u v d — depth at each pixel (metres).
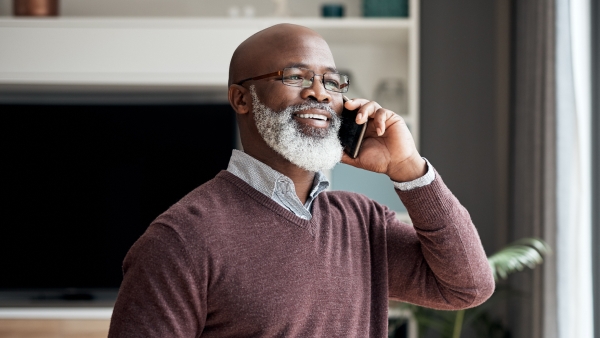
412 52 2.96
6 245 3.21
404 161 1.30
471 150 3.24
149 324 1.06
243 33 2.99
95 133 3.20
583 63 2.43
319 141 1.22
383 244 1.35
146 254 1.09
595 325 2.50
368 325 1.27
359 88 3.27
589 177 2.43
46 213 3.21
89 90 3.21
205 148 3.18
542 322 2.52
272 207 1.19
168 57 2.99
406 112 3.19
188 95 3.20
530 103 2.72
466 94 3.24
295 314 1.14
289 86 1.22
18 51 2.97
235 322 1.12
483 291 1.32
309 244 1.19
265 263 1.14
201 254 1.10
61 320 3.01
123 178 3.20
